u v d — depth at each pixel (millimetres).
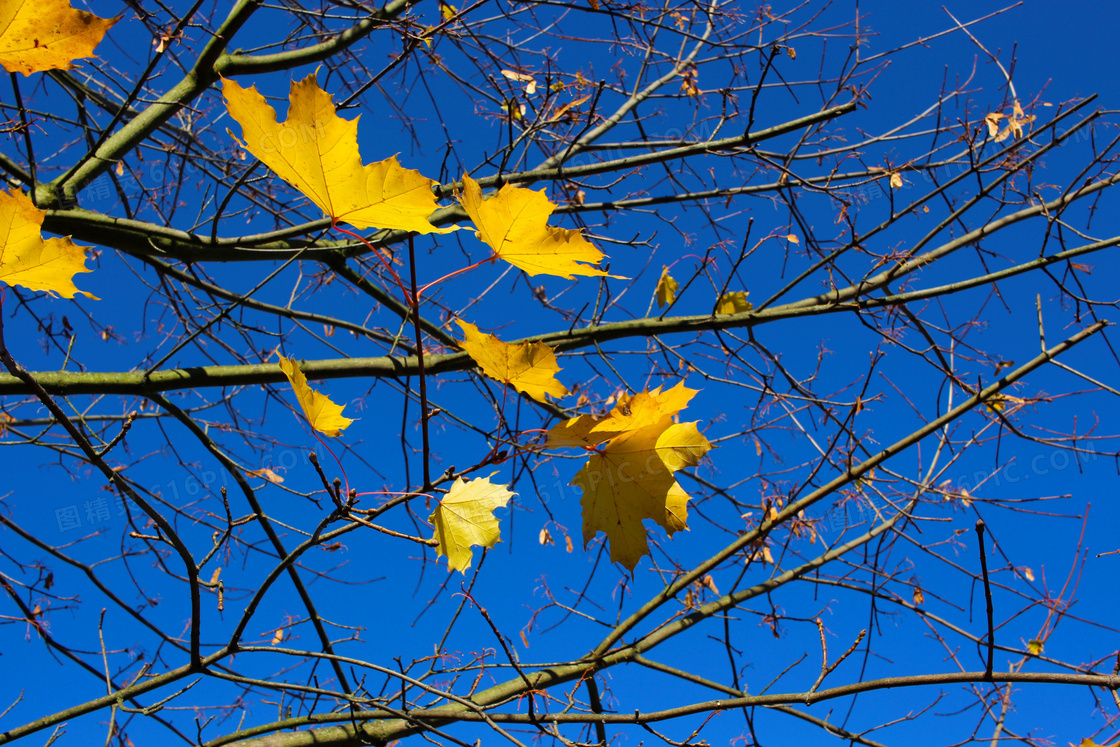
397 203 1173
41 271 1171
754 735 1725
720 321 2529
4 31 1128
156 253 2275
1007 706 2119
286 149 1155
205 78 2311
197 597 1440
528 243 1205
